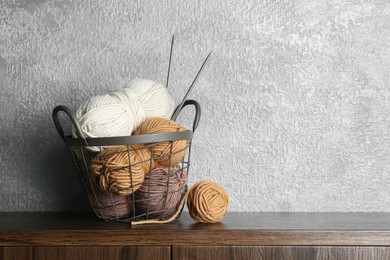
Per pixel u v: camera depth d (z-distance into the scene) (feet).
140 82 3.56
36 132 4.39
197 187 3.50
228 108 4.30
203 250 3.09
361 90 4.25
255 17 4.30
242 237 3.08
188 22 4.34
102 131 3.27
